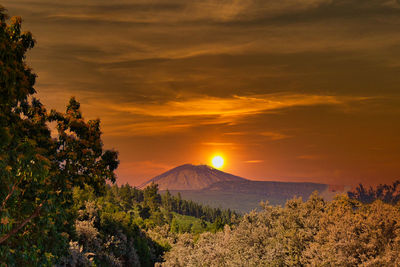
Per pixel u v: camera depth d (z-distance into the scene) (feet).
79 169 71.20
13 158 49.85
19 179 52.65
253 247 187.42
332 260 156.97
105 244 216.33
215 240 244.42
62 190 66.49
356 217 175.32
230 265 188.75
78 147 69.82
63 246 70.90
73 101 72.74
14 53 52.80
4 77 48.06
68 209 73.26
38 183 59.00
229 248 205.87
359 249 160.45
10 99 49.75
